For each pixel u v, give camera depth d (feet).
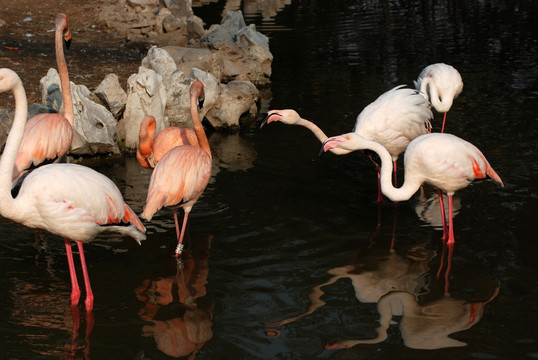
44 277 16.21
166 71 29.25
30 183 13.88
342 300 15.03
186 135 20.68
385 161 18.86
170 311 14.65
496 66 37.40
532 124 27.22
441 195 18.34
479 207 20.01
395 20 54.03
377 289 15.52
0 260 17.04
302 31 50.08
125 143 26.71
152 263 16.97
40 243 18.15
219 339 13.50
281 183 22.57
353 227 19.01
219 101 29.84
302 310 14.61
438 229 18.74
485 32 47.47
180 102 28.60
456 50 41.91
